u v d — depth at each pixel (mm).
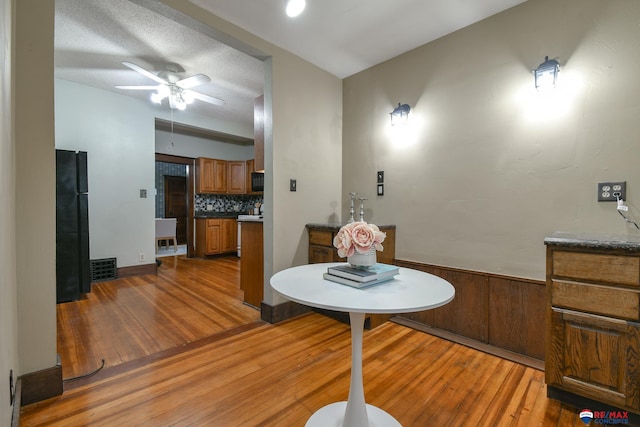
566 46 1765
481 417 1371
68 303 2963
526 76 1917
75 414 1373
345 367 1802
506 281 2010
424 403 1469
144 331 2299
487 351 1991
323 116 2898
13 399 1223
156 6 1848
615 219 1625
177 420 1344
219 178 5992
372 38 2363
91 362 1833
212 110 4723
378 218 2785
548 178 1841
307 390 1572
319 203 2883
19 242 1406
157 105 4352
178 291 3412
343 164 3096
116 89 3814
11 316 1165
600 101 1663
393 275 1334
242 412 1400
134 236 4145
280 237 2549
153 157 4312
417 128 2494
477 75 2137
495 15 2049
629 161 1581
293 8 1646
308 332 2307
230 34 2164
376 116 2799
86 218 3211
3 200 926
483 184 2117
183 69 3188
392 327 2406
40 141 1469
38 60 1459
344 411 1367
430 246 2414
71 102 3609
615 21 1615
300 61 2670
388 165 2703
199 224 5805
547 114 1839
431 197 2408
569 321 1409
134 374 1706
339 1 1936
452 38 2273
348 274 1242
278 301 2516
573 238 1450
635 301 1249
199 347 2043
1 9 894
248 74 3314
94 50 2799
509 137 1992
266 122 2531
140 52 2842
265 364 1828
